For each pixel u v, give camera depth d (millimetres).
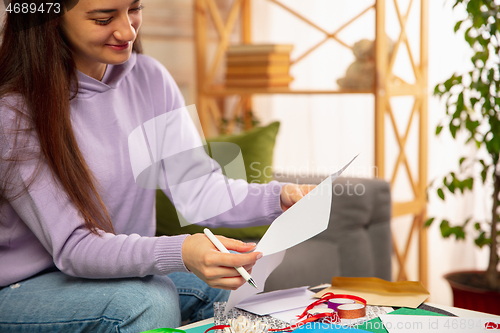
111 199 1056
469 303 1773
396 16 2236
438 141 2236
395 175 2133
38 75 901
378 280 969
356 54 2031
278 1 2373
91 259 861
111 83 1090
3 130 881
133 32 924
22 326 865
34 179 873
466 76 2094
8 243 957
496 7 1667
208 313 1063
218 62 2459
